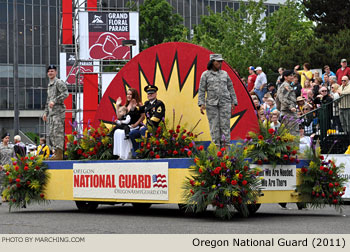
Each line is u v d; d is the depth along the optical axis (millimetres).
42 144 20156
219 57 12898
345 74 23609
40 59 70812
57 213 14641
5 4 69875
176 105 14672
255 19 45844
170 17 63688
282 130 12953
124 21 26922
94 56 26844
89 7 28250
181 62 14703
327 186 13445
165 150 13281
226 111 12836
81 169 14586
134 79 15742
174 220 12156
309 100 21688
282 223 11398
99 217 13188
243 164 11859
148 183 13117
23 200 15445
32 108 70625
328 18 48625
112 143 14375
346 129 18953
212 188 11727
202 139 14125
